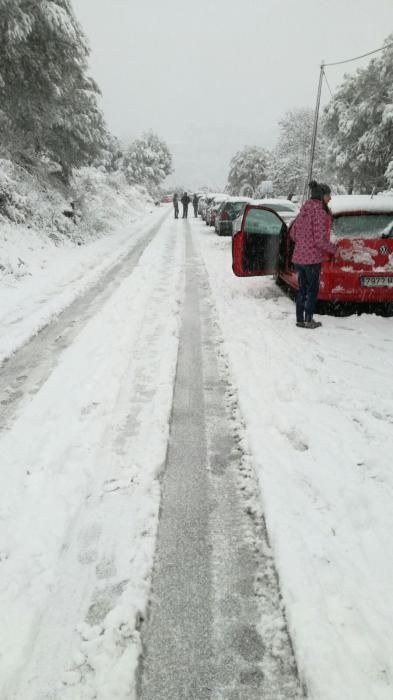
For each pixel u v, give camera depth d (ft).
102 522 6.29
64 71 38.52
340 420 9.20
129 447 8.13
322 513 6.44
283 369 11.87
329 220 14.62
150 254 34.42
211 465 7.74
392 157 56.24
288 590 5.14
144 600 5.06
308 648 4.45
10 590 5.14
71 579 5.34
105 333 14.85
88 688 4.11
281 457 7.79
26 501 6.65
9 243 28.32
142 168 164.14
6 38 32.09
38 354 12.96
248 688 4.19
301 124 144.46
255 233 20.04
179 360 12.65
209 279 24.95
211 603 5.11
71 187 49.57
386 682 4.13
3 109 38.88
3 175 32.89
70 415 9.25
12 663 4.30
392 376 11.60
